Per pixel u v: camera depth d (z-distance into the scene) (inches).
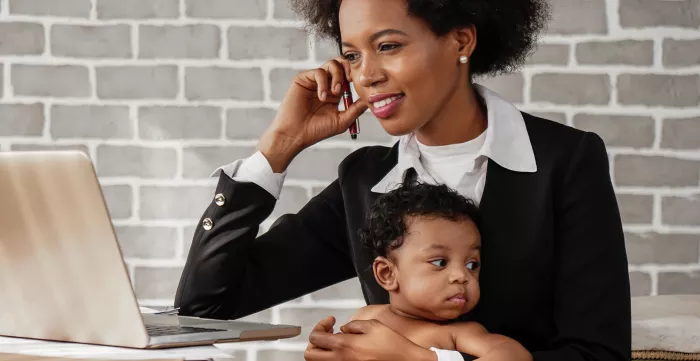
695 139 93.0
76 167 38.1
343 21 48.2
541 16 56.1
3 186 40.0
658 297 73.8
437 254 49.4
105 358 38.1
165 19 94.0
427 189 50.9
